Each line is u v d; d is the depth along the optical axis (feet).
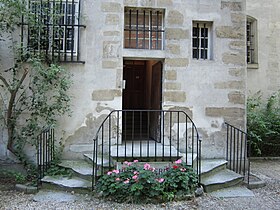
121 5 18.70
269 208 13.61
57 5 18.01
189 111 19.02
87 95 18.30
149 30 19.31
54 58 17.87
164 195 13.91
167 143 18.86
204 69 19.26
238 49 19.67
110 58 18.51
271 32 29.50
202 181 15.69
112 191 13.78
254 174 20.03
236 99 19.51
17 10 16.92
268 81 29.17
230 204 13.97
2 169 17.57
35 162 17.88
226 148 19.27
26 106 17.85
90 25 18.44
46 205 13.50
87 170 16.19
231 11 19.70
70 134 18.17
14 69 17.54
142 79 28.27
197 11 19.38
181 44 19.11
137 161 15.40
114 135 18.38
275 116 27.40
